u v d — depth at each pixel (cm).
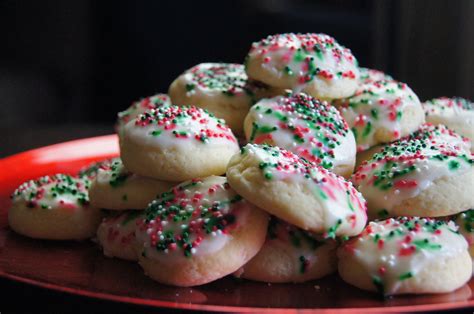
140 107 52
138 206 43
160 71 92
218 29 89
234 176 40
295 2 88
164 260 39
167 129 42
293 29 85
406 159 42
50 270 41
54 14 95
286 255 41
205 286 40
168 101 52
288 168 39
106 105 97
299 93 45
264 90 47
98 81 97
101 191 44
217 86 48
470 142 49
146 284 40
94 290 39
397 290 39
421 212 41
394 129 46
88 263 42
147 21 90
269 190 39
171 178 42
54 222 45
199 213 40
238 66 52
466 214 42
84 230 46
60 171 56
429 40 70
